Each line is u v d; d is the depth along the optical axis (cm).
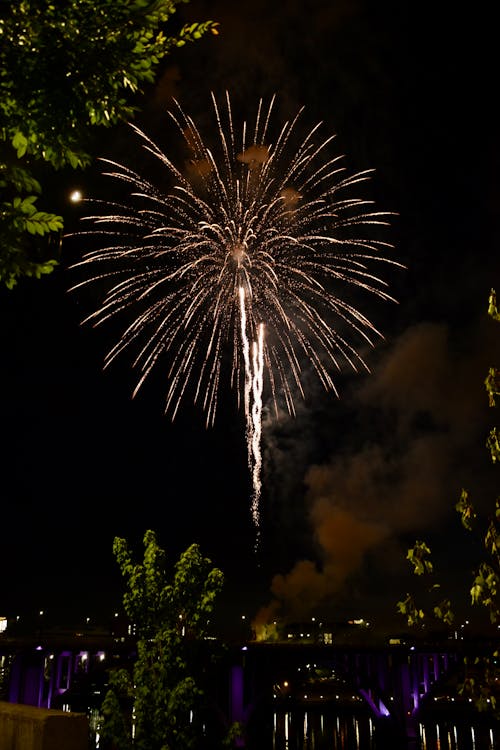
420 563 1046
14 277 636
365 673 8762
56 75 591
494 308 1003
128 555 1664
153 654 1556
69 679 7994
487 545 970
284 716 13888
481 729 11012
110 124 638
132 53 612
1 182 624
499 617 952
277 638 9994
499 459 985
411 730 8656
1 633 9125
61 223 626
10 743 629
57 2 584
